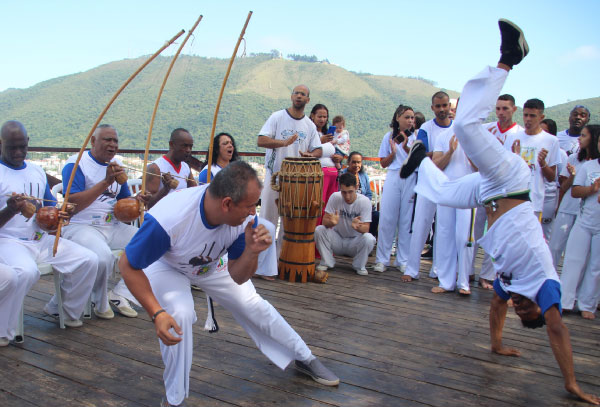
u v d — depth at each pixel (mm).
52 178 4578
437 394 2852
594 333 4047
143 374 2945
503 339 3764
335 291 4895
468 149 2969
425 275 5680
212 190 2152
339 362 3236
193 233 2256
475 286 5273
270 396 2746
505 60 2879
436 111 5211
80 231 3826
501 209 3037
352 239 5617
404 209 5680
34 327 3615
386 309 4395
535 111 4809
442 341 3678
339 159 6414
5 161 3438
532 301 3008
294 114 5277
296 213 4992
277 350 2867
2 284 3076
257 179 2119
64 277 3543
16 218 3400
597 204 4359
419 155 5234
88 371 2961
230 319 3951
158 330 2100
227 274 2652
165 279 2441
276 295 4688
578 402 2820
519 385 3004
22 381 2809
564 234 4949
